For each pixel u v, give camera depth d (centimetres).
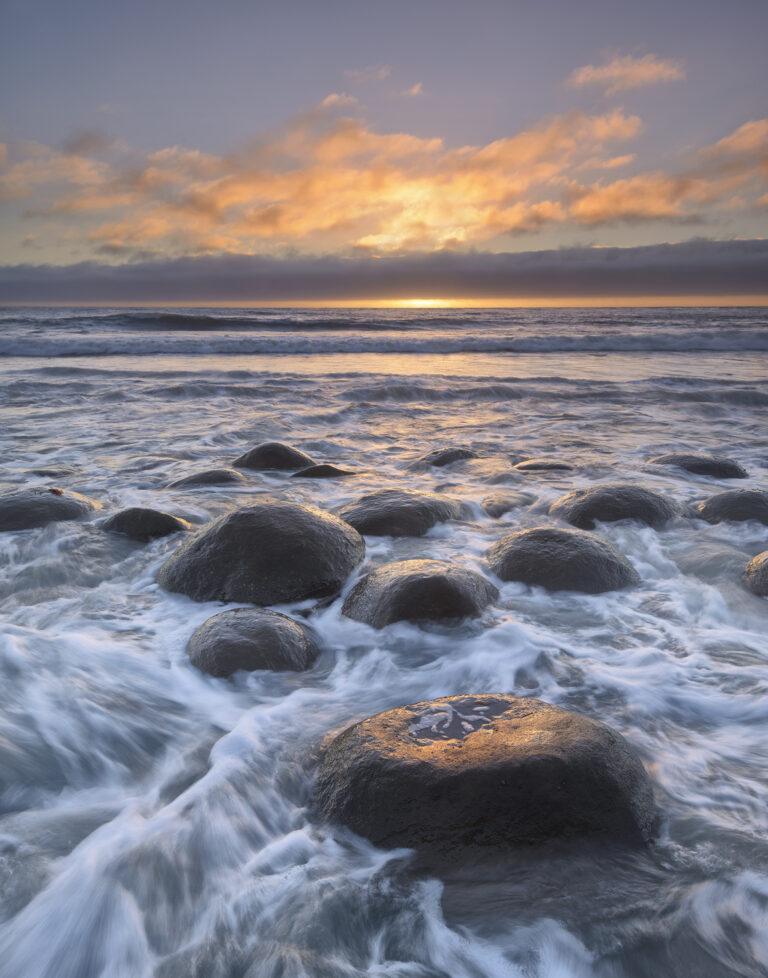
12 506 561
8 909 197
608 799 219
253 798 245
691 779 255
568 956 182
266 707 307
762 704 305
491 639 365
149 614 403
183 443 937
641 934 187
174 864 216
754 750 275
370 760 233
